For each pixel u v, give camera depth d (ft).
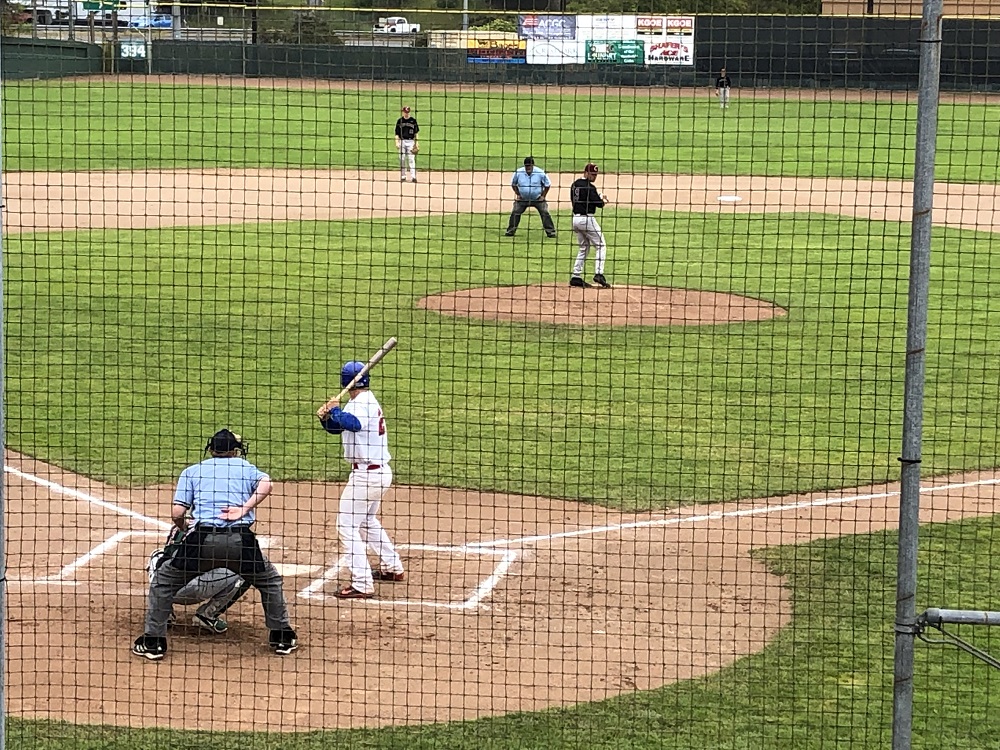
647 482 41.68
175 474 41.88
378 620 30.66
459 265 79.05
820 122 152.76
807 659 28.76
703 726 25.58
